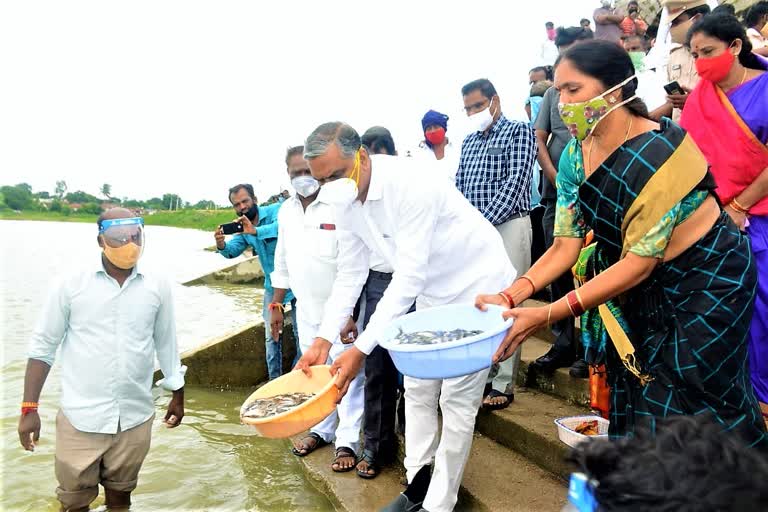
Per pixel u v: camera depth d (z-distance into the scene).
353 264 3.26
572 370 3.84
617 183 2.04
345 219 3.10
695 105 3.07
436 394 3.05
